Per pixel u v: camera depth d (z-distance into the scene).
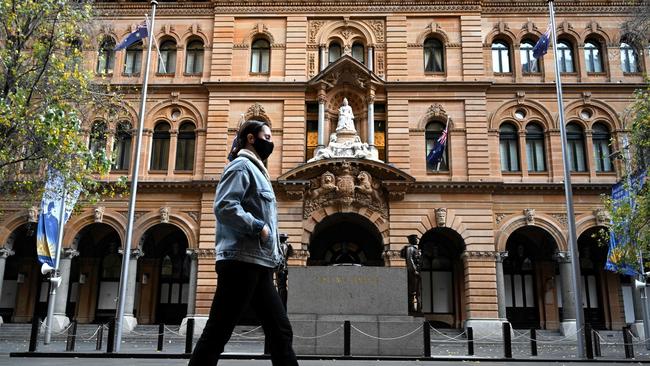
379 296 17.08
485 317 30.66
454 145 33.47
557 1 35.72
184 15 36.41
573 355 21.30
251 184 5.20
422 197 32.41
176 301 36.47
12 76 20.75
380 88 34.41
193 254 32.28
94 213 32.75
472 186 32.31
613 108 34.12
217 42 35.47
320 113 33.91
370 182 31.78
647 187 23.09
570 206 22.67
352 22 35.72
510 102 34.47
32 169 22.23
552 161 33.50
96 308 36.12
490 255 31.58
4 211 32.59
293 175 31.69
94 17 29.02
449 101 34.22
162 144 34.69
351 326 16.70
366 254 35.06
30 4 20.31
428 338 16.75
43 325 30.55
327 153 32.22
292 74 34.81
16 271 36.81
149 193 33.25
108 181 32.56
